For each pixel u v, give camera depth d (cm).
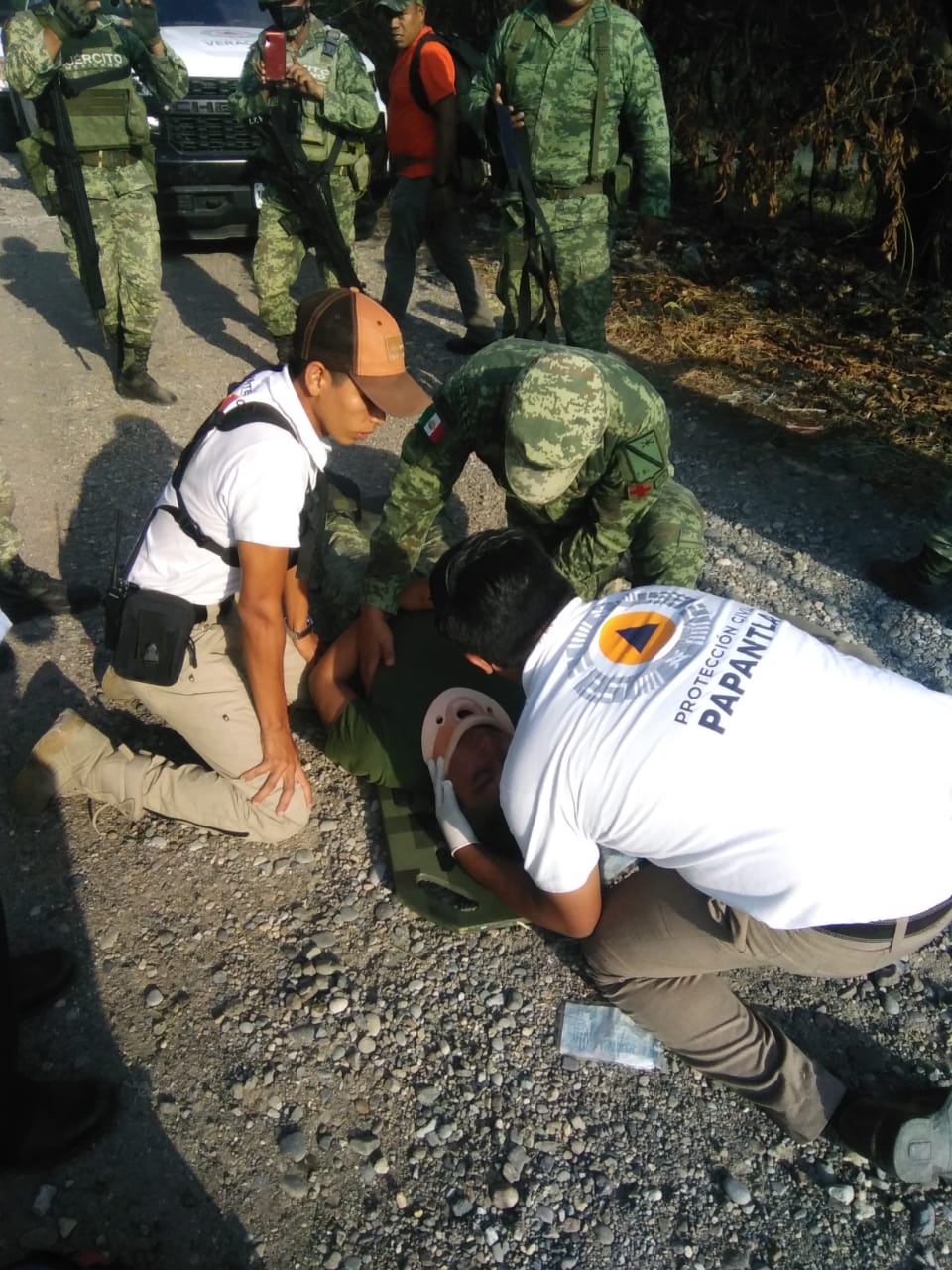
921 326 584
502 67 419
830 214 701
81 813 276
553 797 177
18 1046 210
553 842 181
